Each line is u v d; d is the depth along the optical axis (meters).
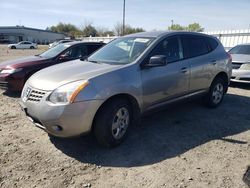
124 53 4.57
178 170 3.38
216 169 3.41
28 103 3.73
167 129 4.72
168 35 4.82
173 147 4.02
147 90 4.22
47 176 3.23
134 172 3.34
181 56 4.93
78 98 3.46
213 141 4.25
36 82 3.82
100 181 3.15
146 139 4.29
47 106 3.49
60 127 3.51
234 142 4.22
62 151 3.86
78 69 4.05
